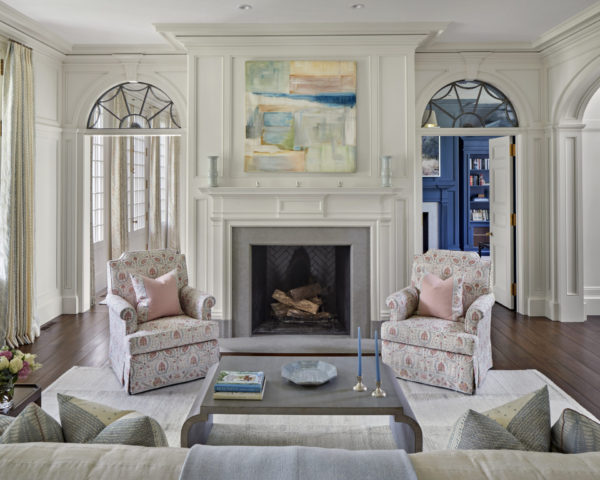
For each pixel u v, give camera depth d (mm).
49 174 5633
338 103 5094
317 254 5441
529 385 3805
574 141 5629
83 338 4973
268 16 4699
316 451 1211
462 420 1469
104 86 5809
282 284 5465
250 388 2590
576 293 5684
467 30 5125
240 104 5125
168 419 3227
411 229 5156
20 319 4781
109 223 7539
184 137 5777
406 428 2643
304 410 2494
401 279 5172
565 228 5656
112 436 1415
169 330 3746
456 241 9812
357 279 5074
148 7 4484
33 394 2648
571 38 5070
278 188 4973
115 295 4051
